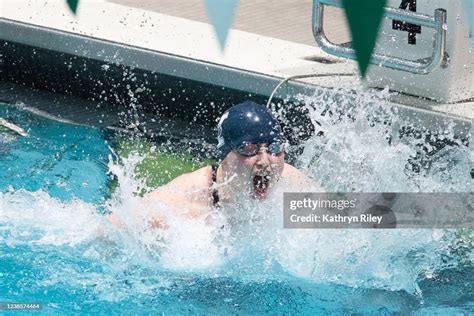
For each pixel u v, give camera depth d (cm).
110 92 2259
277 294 1355
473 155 1781
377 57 1806
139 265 1433
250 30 2500
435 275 1428
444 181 1709
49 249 1480
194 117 2161
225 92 2095
